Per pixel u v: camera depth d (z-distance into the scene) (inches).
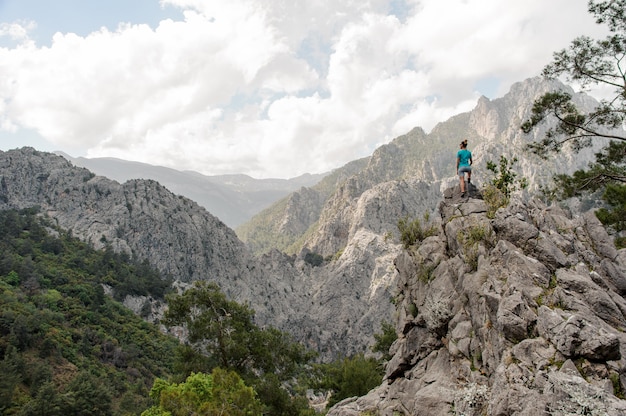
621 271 590.9
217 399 752.3
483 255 643.5
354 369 1644.9
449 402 550.0
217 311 1365.7
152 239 6756.9
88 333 3747.5
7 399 2444.6
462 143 872.9
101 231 6402.6
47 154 7401.6
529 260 562.3
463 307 641.6
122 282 5369.1
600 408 376.5
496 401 435.8
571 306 491.2
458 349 609.0
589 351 428.8
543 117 1199.6
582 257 609.6
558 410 389.7
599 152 1274.6
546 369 438.6
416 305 761.0
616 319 492.7
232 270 7529.5
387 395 729.6
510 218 628.4
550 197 1266.0
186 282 6722.4
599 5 1097.4
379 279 7598.4
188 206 7819.9
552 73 1189.7
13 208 6323.8
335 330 7175.2
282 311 7317.9
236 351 1270.9
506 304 516.7
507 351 486.3
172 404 734.5
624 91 1109.1
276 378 1298.0
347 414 737.6
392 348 844.6
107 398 2736.2
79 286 4630.9
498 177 802.2
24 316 3270.2
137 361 3801.7
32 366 2834.6
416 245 853.2
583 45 1138.0
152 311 5305.1
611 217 1029.2
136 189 7288.4
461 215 775.1
